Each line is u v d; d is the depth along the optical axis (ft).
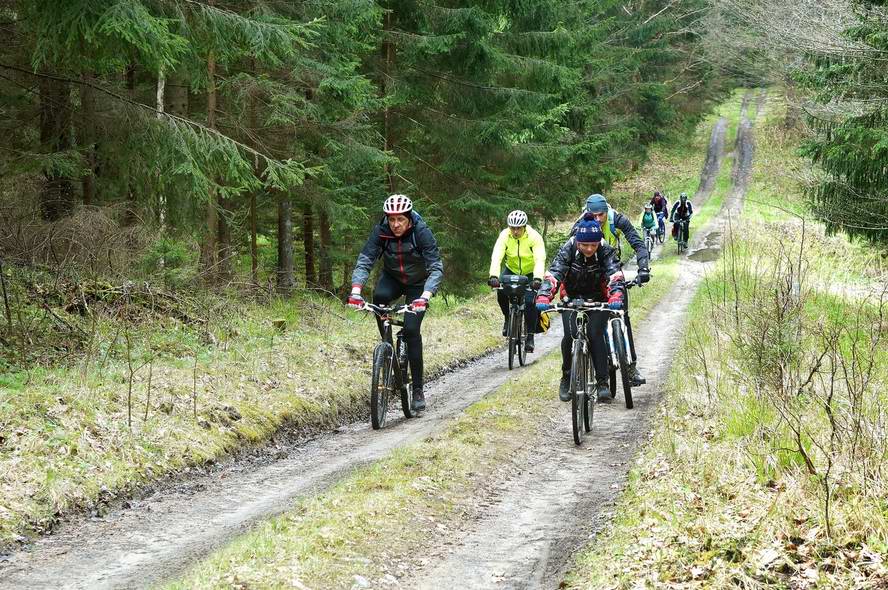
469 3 58.85
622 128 128.98
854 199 46.34
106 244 36.27
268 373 30.76
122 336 31.19
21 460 19.11
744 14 80.12
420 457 22.29
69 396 23.43
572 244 26.71
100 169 41.34
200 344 33.73
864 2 44.96
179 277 39.42
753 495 16.75
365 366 35.78
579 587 14.17
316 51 45.62
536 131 71.41
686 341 39.04
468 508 18.86
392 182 61.87
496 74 62.23
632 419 28.30
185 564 15.47
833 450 17.49
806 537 14.58
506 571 15.24
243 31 33.88
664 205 114.21
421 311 27.99
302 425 27.68
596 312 26.73
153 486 20.63
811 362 24.40
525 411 28.84
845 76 47.16
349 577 14.40
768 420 21.33
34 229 35.68
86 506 18.70
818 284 46.01
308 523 16.98
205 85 37.99
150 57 30.40
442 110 61.82
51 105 39.01
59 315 31.94
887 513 14.93
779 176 160.86
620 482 20.97
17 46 36.50
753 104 238.07
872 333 25.36
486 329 51.21
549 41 63.10
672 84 180.04
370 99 49.24
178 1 32.42
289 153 47.60
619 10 150.92
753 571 13.56
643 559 14.73
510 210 63.77
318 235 73.31
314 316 44.98
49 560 15.75
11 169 37.14
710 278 73.97
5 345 27.50
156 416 23.79
